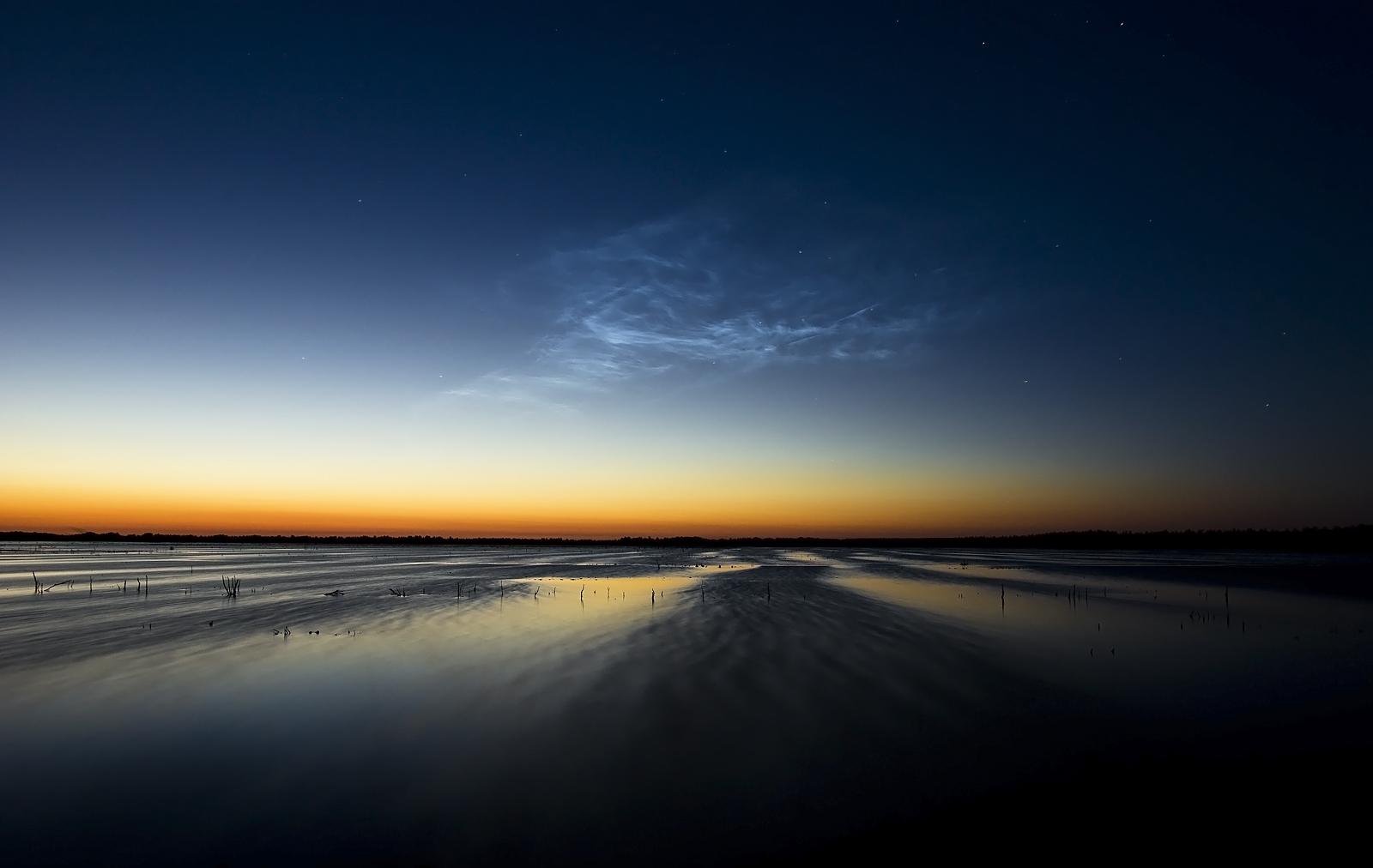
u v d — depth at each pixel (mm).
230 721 8367
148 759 7207
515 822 5863
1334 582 27703
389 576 30906
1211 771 6328
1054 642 13461
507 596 21734
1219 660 11852
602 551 78000
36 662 11602
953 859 4883
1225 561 43562
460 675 10492
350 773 6844
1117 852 4855
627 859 5293
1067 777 6656
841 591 22922
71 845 5520
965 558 51656
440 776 6746
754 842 5508
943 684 9914
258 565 40156
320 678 10406
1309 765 6434
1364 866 4559
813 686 9742
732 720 8289
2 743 7672
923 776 6695
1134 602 20312
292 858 5352
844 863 4945
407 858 5348
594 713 8578
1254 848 4836
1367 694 9648
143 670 11008
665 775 6730
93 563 41281
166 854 5398
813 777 6672
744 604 19094
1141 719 8469
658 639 13344
